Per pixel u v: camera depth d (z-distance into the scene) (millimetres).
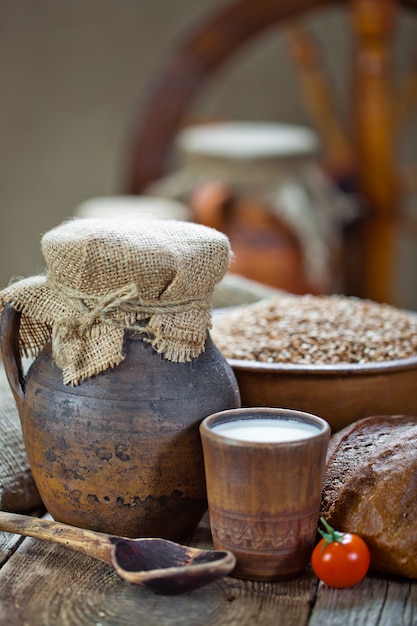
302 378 941
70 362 863
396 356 967
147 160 2316
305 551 854
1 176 3229
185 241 869
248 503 835
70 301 866
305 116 3104
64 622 813
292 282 2062
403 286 3133
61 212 3250
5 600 834
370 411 956
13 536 912
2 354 901
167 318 864
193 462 875
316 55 2463
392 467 871
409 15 2953
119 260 847
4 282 3309
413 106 2242
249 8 2166
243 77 3102
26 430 888
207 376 878
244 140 2117
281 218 2045
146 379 858
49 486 883
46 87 3154
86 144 3191
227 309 1104
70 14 3088
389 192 2084
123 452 857
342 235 2162
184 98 2277
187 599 834
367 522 858
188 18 3064
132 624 811
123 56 3115
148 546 845
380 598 838
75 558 882
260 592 842
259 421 873
